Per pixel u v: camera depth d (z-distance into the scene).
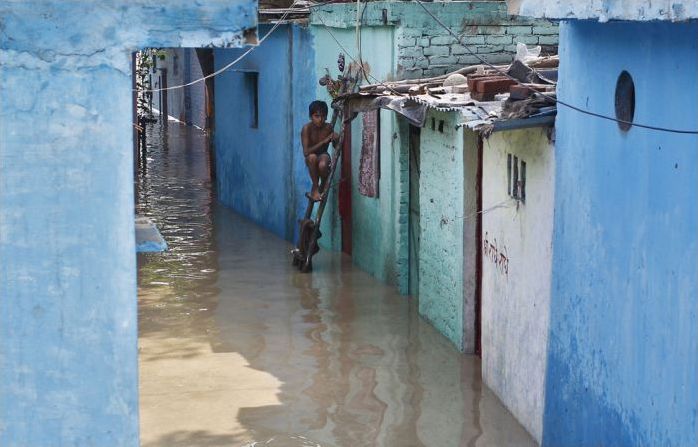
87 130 5.64
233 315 13.77
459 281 12.08
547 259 9.14
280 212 19.22
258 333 12.95
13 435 5.81
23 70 5.56
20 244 5.68
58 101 5.61
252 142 20.78
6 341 5.74
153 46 5.62
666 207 6.80
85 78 5.61
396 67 14.47
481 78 10.89
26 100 5.59
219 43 5.65
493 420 10.02
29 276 5.71
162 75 43.28
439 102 10.90
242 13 5.64
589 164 8.16
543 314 9.26
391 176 14.93
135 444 5.89
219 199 23.36
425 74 14.49
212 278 15.85
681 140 6.57
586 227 8.23
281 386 11.00
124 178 5.71
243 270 16.39
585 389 8.27
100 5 5.55
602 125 7.89
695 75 6.38
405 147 14.55
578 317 8.41
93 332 5.79
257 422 9.99
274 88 19.33
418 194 14.31
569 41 8.62
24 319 5.74
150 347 12.41
